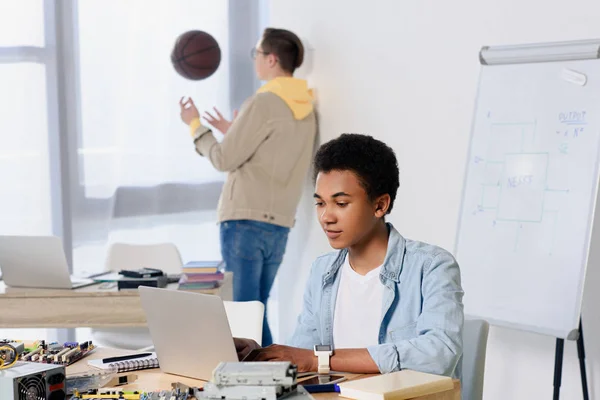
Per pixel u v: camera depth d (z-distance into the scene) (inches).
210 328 66.4
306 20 161.5
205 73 152.9
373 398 58.4
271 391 55.7
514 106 116.0
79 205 173.5
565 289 106.7
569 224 107.6
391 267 74.9
